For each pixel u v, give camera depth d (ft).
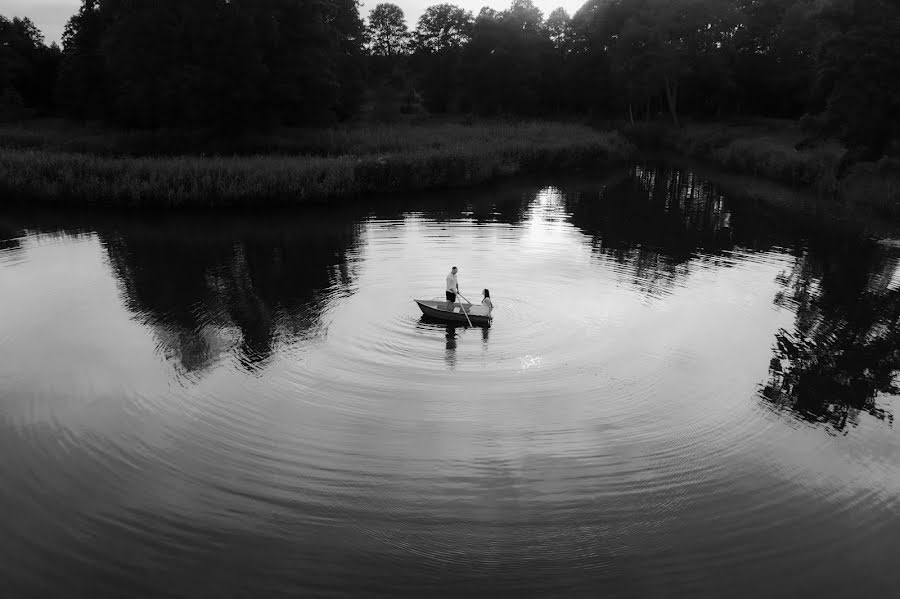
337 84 193.98
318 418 39.70
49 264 77.00
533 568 27.76
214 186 121.80
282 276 71.10
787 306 62.34
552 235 94.38
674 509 31.78
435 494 32.68
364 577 27.07
